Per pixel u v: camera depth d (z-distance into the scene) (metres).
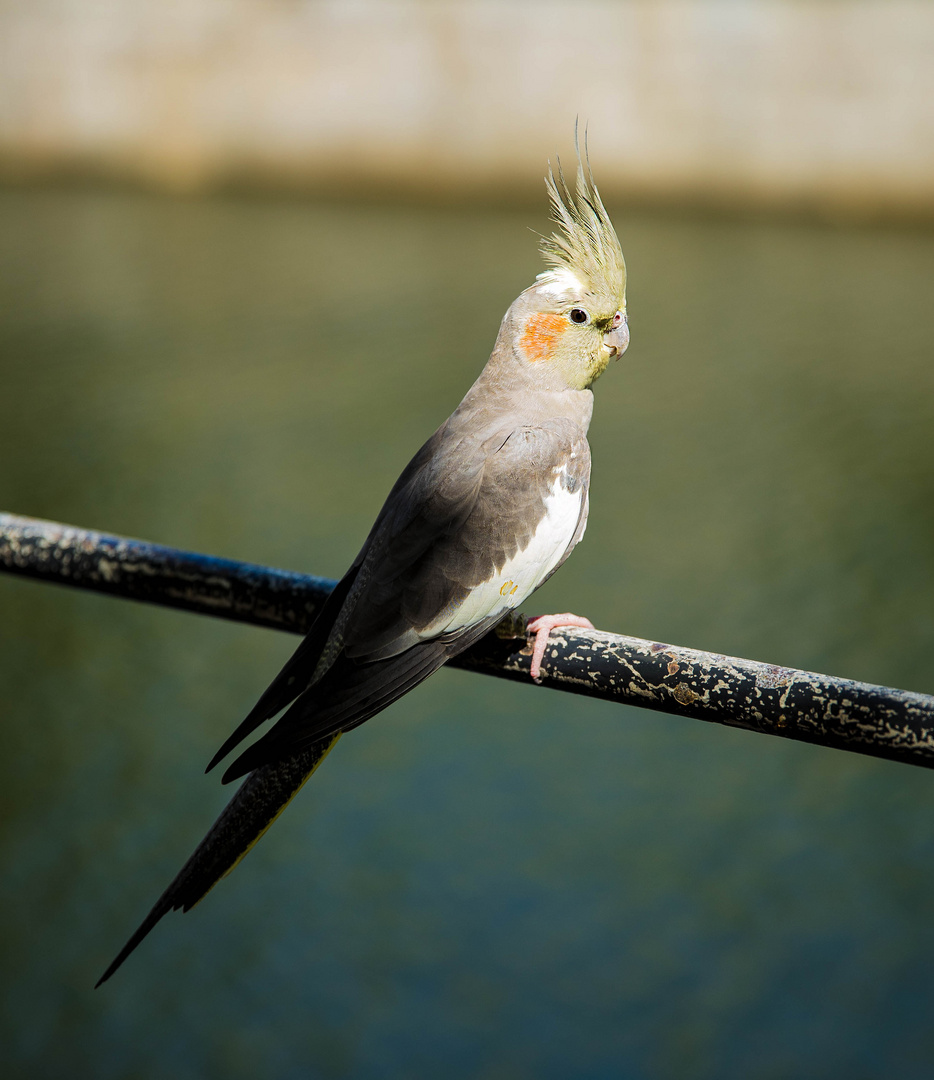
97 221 35.56
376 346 24.47
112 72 39.81
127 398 21.66
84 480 18.25
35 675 13.83
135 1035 9.48
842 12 34.19
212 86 39.50
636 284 28.80
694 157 35.97
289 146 39.38
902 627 14.17
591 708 13.45
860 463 18.72
